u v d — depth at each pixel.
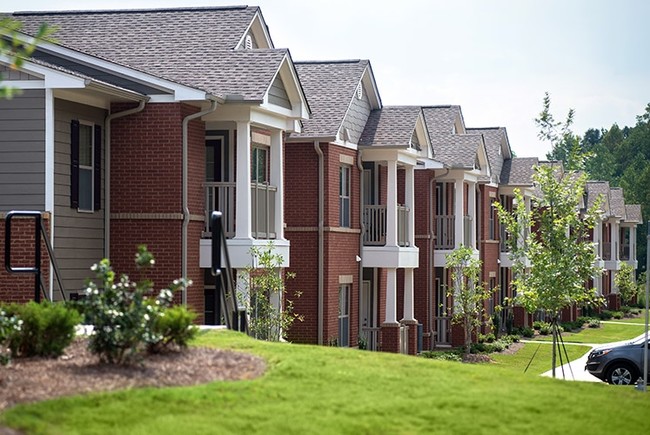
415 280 48.97
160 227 28.88
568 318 75.31
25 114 26.02
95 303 16.25
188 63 31.14
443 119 53.62
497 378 17.78
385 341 40.88
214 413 14.35
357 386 16.38
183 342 17.70
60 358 16.88
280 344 19.50
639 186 137.12
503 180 61.44
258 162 33.97
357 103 40.59
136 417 13.88
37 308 17.11
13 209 25.98
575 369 43.44
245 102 29.17
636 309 99.00
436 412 15.16
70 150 27.39
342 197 39.75
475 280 48.53
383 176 43.00
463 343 52.00
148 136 28.91
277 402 15.16
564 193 38.97
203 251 29.81
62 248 27.09
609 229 100.12
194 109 29.48
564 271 38.00
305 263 37.66
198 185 29.72
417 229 49.00
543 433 14.67
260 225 31.94
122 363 16.41
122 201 29.02
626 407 16.70
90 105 28.25
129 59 31.64
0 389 14.62
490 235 60.31
